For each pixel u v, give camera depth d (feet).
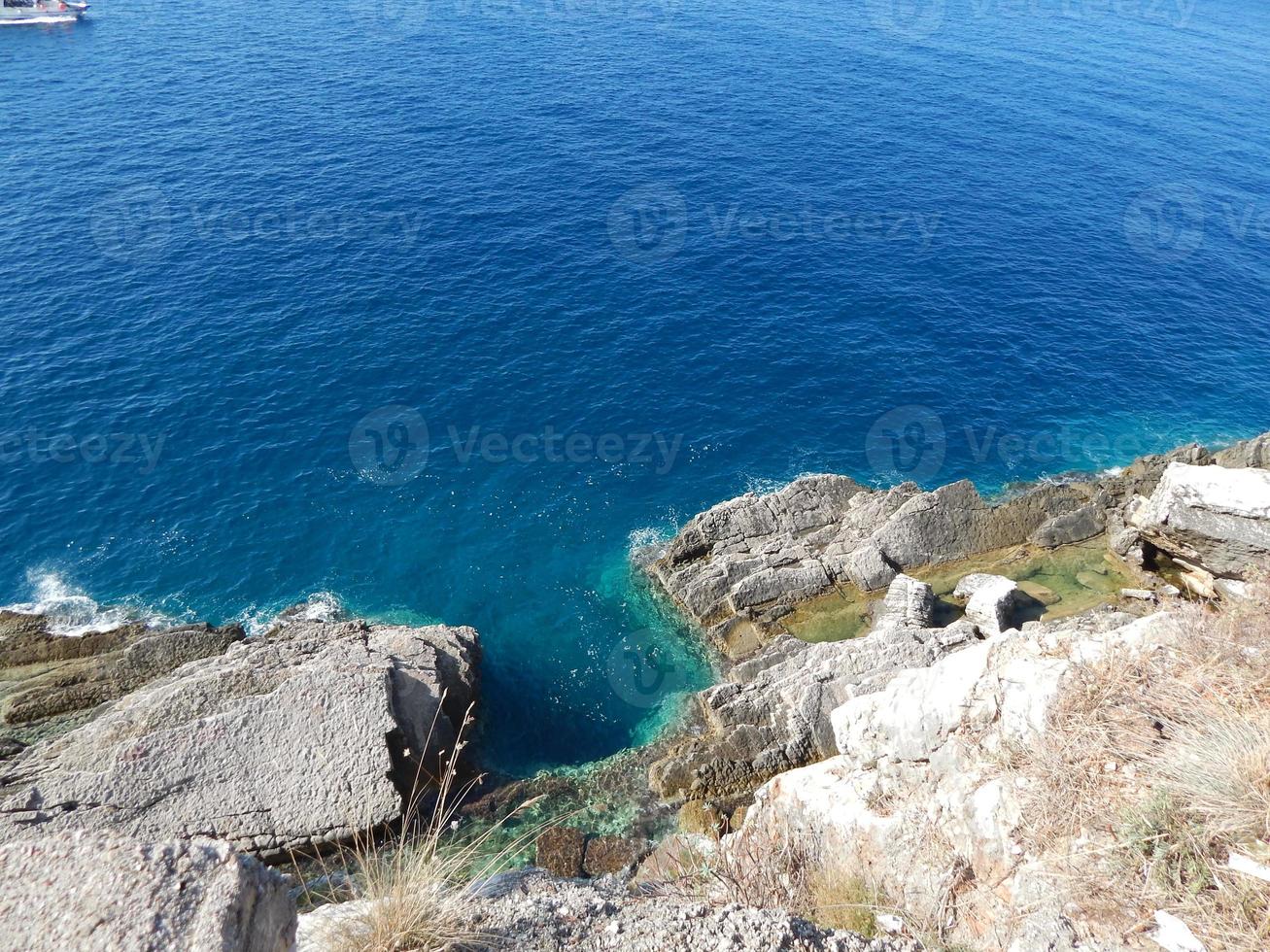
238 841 66.28
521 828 69.72
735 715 78.07
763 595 95.71
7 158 174.19
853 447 121.49
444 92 217.15
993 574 95.40
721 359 135.33
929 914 31.76
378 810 68.13
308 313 138.21
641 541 106.63
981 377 135.64
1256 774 25.98
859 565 96.99
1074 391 134.10
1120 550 96.68
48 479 107.86
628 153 192.13
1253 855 24.95
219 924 19.61
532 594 99.66
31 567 98.12
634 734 82.84
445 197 170.81
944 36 289.74
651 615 96.84
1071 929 26.55
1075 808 29.71
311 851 67.62
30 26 250.57
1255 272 165.48
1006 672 37.29
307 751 69.21
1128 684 32.45
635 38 266.77
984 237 171.12
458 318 139.64
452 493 111.14
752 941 25.38
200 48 240.73
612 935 25.80
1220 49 296.92
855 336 142.10
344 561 102.22
